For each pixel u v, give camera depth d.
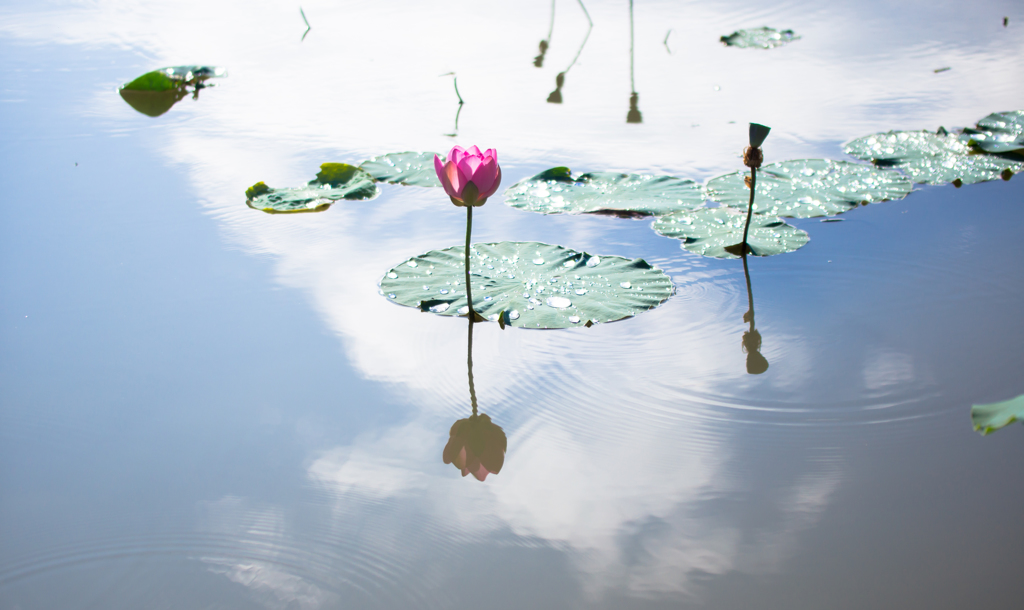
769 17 7.99
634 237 5.66
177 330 5.38
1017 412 4.92
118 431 5.18
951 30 7.21
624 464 5.12
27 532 5.02
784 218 5.71
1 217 5.72
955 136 6.04
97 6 8.54
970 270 5.49
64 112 6.31
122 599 4.95
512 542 5.02
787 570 4.97
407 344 5.35
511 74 6.67
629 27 7.82
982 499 5.04
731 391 5.23
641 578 4.97
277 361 5.31
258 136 6.17
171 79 6.54
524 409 5.22
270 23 8.09
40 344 5.34
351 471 5.12
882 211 5.72
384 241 5.66
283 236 5.68
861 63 6.67
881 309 5.40
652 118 6.27
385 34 7.67
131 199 5.81
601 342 5.35
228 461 5.13
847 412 5.18
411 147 6.09
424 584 4.97
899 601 4.93
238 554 5.00
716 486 5.08
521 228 5.70
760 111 6.29
